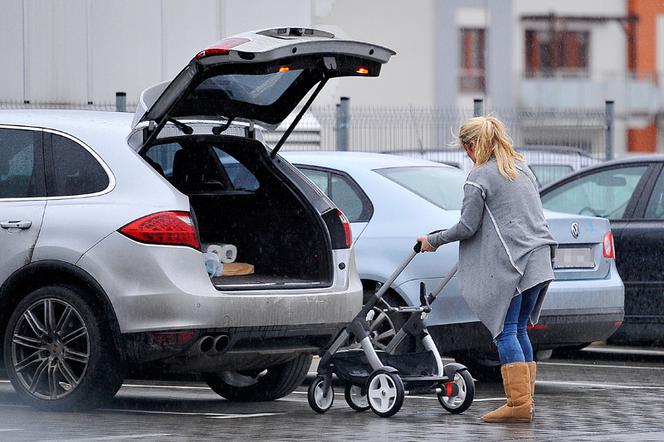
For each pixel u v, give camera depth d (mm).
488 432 15617
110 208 16719
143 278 16375
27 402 17078
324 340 17844
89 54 49000
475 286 16953
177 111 17641
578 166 42719
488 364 22281
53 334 16891
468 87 114938
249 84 17531
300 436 15109
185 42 50750
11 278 16953
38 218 16953
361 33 111438
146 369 17016
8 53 47688
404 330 17531
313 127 46000
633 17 119438
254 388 19000
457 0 113938
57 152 17359
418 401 19156
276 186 18250
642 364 25391
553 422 16703
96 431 15250
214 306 16453
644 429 15969
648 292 24562
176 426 15906
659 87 117500
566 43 118188
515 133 45000
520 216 16922
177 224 16547
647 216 24844
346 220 18297
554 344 21219
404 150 43875
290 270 18172
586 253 21375
